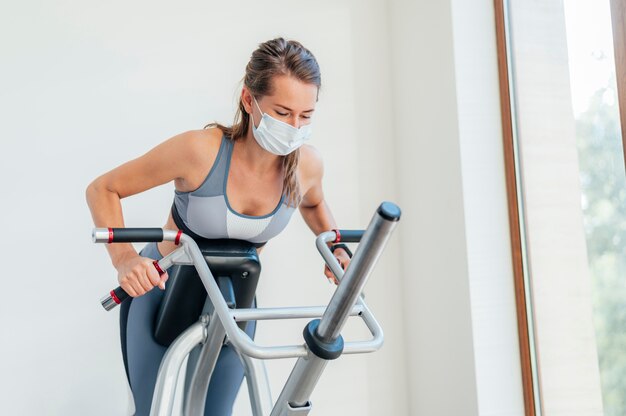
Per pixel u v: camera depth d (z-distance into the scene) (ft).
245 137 5.24
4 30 8.44
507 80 7.97
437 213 8.41
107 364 8.21
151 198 8.60
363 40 9.78
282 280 8.87
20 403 7.86
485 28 8.20
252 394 4.82
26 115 8.36
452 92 8.07
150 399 5.70
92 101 8.61
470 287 7.64
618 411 6.26
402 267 9.40
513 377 7.57
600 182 6.50
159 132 8.77
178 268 5.13
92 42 8.73
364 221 9.33
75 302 8.21
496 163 7.95
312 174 5.90
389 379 9.14
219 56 9.14
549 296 7.23
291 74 4.83
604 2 6.49
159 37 8.98
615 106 6.31
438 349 8.36
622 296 6.21
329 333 3.39
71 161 8.43
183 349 4.78
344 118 9.52
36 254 8.16
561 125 7.04
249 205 5.31
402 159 9.39
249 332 5.98
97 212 5.15
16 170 8.23
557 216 7.11
